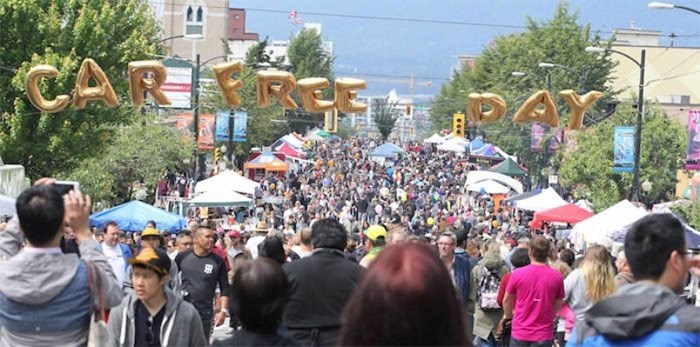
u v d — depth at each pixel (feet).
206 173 277.64
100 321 26.94
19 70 133.90
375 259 15.90
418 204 245.65
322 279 36.70
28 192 26.32
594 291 46.80
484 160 349.41
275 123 392.27
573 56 332.60
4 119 138.21
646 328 20.93
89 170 163.22
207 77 304.71
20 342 26.48
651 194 203.72
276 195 258.16
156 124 199.00
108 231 57.67
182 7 594.65
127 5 148.97
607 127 205.98
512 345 50.93
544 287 50.24
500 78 348.79
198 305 54.29
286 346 23.93
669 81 384.88
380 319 15.42
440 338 15.49
